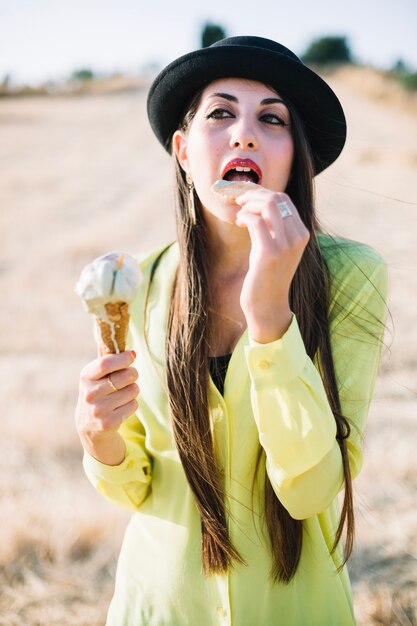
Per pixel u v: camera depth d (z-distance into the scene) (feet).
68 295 26.94
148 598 5.11
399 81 119.03
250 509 4.92
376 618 8.72
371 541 10.32
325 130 5.75
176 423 4.99
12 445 14.17
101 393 4.45
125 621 5.16
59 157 76.28
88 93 152.35
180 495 5.19
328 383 4.86
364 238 32.19
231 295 5.53
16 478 12.82
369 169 55.77
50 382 17.71
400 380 16.62
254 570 4.87
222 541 4.76
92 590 9.64
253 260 4.21
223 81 5.25
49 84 162.09
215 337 5.49
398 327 20.08
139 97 140.87
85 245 35.96
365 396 5.05
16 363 19.47
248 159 5.02
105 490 5.27
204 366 5.08
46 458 13.78
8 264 32.86
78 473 13.25
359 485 12.00
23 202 51.96
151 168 67.05
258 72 5.16
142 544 5.32
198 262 5.45
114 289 4.09
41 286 28.40
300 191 5.39
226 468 4.97
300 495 4.51
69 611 9.20
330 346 4.97
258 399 4.34
